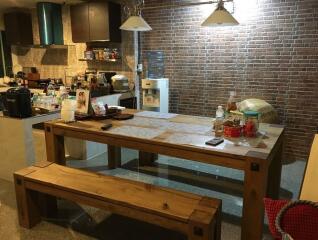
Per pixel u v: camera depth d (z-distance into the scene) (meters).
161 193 1.96
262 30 4.07
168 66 4.93
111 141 2.38
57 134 2.68
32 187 2.25
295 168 3.76
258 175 1.84
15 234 2.30
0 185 3.19
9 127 3.16
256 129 2.29
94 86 4.46
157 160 3.98
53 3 5.32
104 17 4.77
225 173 3.55
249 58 4.24
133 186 2.07
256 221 1.92
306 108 4.00
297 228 1.22
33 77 5.82
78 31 5.11
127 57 5.15
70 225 2.43
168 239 2.25
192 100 4.84
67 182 2.15
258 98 4.29
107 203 1.92
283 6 3.88
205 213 1.71
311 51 3.82
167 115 3.03
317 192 1.57
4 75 6.56
